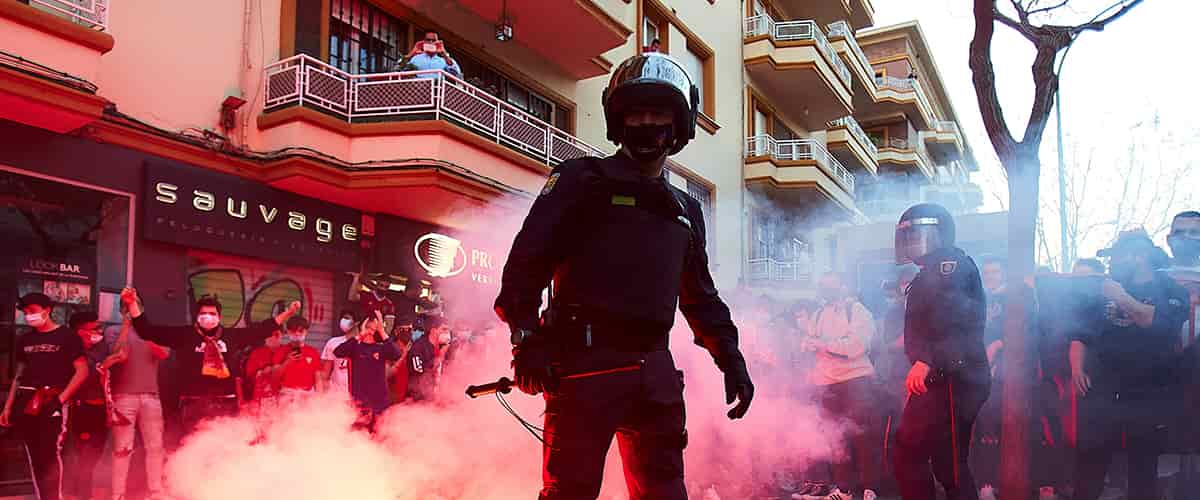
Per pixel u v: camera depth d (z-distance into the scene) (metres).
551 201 2.33
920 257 4.41
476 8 13.08
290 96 10.01
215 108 9.66
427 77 10.95
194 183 9.25
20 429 6.71
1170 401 4.88
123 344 7.12
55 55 7.61
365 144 10.53
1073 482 5.15
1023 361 5.18
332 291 11.12
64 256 8.17
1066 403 5.38
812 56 21.75
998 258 6.36
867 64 29.09
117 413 7.00
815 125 26.83
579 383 2.27
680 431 2.41
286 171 9.84
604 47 14.49
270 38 10.34
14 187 7.84
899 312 6.46
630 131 2.39
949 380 4.23
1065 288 5.54
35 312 6.78
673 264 2.40
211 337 8.16
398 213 11.86
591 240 2.34
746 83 21.86
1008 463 5.16
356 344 8.32
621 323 2.30
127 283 8.66
